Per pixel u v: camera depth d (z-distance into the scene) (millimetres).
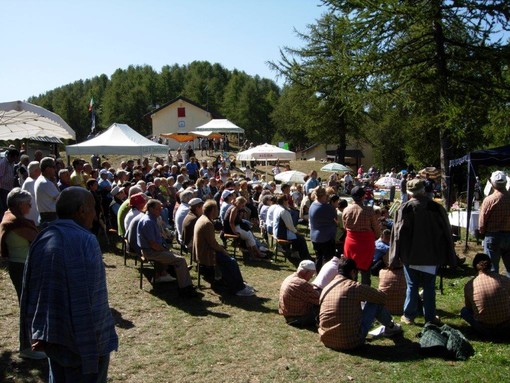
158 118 58250
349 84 14500
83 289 2842
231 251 10750
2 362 4715
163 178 12898
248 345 5484
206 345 5465
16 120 11359
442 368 4734
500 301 5504
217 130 36594
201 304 6988
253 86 88500
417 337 5641
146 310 6594
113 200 10641
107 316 3014
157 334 5762
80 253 2875
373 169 36500
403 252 5895
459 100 13742
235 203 10297
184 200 9727
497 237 7105
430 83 13984
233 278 7441
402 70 13922
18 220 4742
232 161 31938
